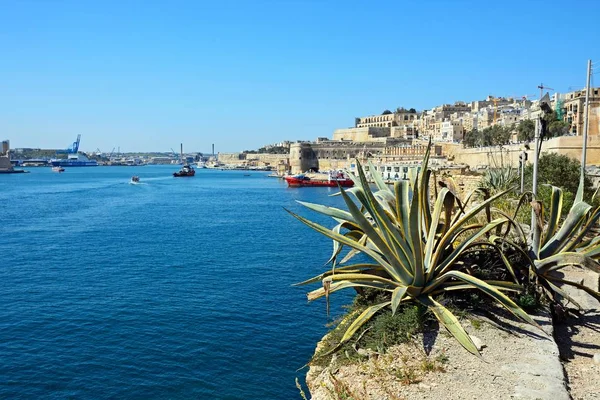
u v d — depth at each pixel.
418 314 10.67
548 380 8.48
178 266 36.31
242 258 39.03
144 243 47.41
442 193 12.54
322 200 101.19
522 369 8.87
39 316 24.95
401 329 10.35
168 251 42.78
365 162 164.75
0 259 39.78
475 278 10.95
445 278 11.29
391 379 8.81
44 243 47.91
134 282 31.64
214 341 21.47
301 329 22.77
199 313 25.05
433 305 10.77
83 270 35.47
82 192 126.62
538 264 12.16
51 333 22.66
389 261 11.20
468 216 11.52
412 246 10.77
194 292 28.94
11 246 46.22
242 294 28.33
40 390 17.69
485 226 12.08
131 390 17.61
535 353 9.51
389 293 12.09
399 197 11.41
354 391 8.63
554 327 11.41
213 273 33.81
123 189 139.62
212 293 28.66
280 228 57.97
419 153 150.25
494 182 30.14
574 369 9.55
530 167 32.94
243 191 131.50
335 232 12.50
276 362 19.52
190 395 17.25
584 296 12.97
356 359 9.87
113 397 17.20
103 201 100.88
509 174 30.47
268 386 17.72
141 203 96.56
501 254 11.83
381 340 10.19
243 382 18.00
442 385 8.45
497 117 176.00
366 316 10.79
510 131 123.62
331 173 145.50
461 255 12.56
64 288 30.34
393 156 156.75
